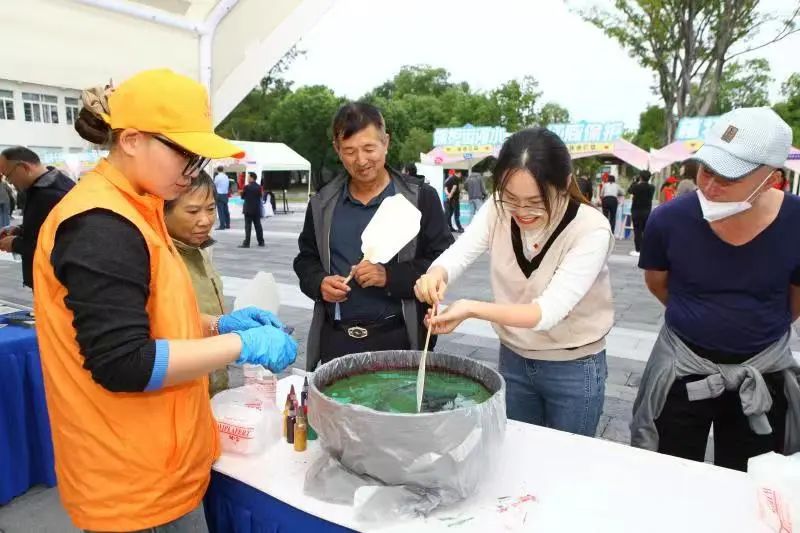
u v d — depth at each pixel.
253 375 1.32
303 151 35.94
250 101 36.53
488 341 4.23
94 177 0.92
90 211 0.84
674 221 1.49
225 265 7.62
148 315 0.89
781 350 1.46
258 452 1.19
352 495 1.00
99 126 0.98
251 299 1.54
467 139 14.04
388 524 0.94
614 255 9.09
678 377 1.53
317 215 1.88
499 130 13.66
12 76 1.86
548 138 1.21
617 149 11.91
